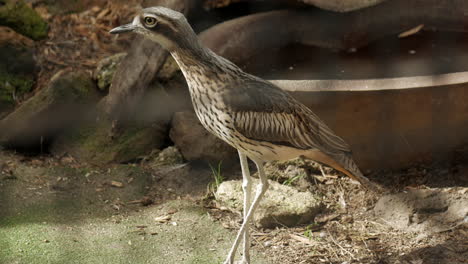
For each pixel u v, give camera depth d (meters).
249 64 11.77
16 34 13.02
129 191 10.67
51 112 11.55
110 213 10.03
